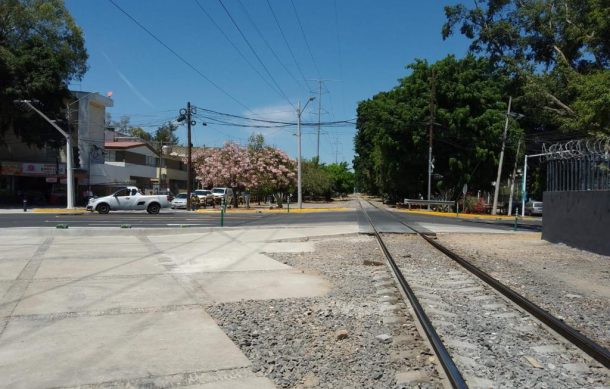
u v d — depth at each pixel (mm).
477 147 49719
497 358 6328
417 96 52438
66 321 7375
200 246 16906
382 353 6434
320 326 7641
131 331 6934
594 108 21047
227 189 56531
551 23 28984
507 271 13367
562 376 5777
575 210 18547
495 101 50531
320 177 78125
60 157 56156
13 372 5410
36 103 45531
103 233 20047
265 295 9523
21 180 54188
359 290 10227
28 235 19406
